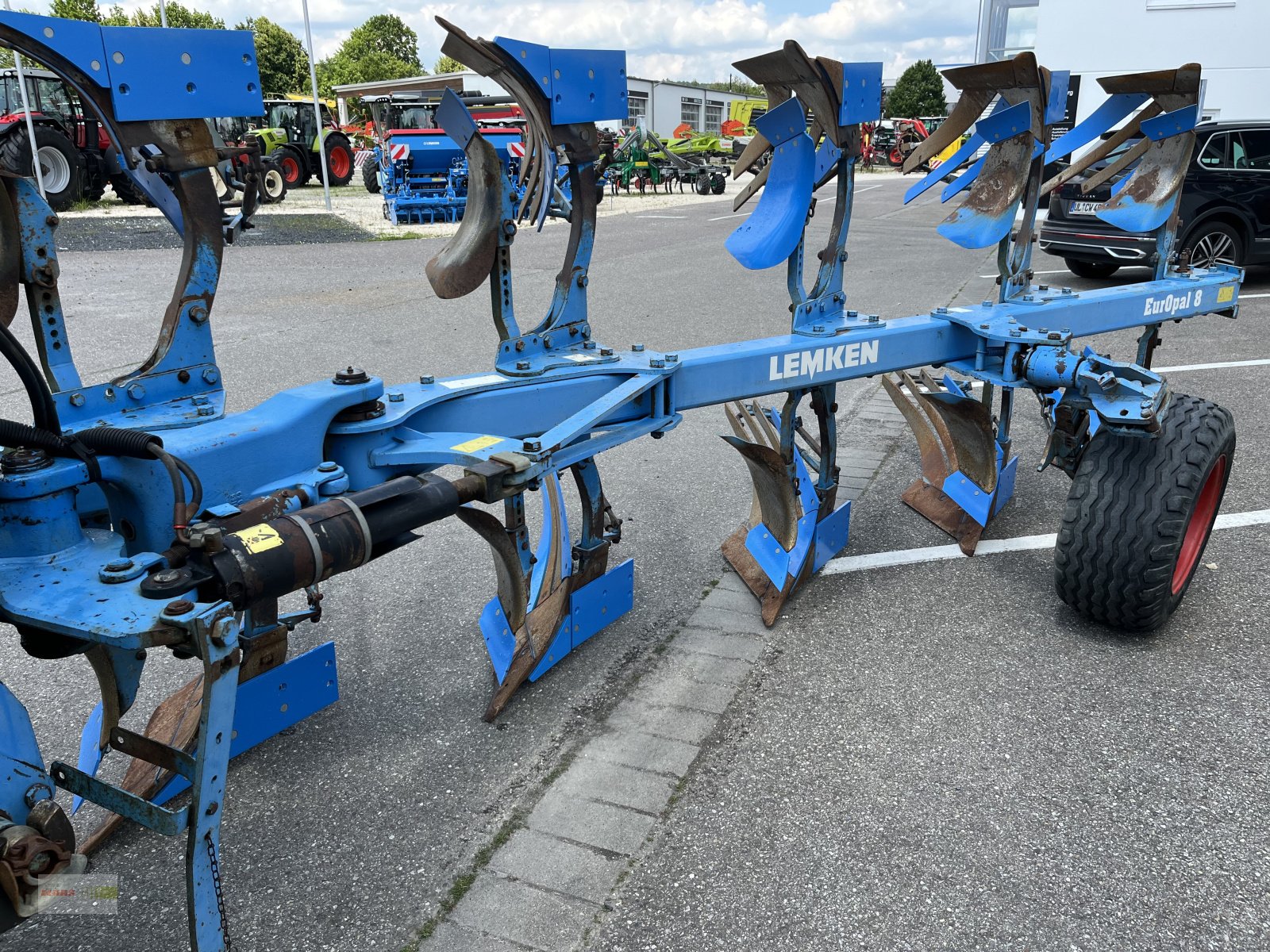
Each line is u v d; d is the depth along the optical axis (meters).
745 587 3.66
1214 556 3.87
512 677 2.90
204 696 1.38
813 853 2.24
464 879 2.17
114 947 2.00
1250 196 10.14
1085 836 2.28
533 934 2.01
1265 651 3.13
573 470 2.97
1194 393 6.34
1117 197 4.26
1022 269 3.76
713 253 13.91
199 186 2.01
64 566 1.59
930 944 1.97
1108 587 3.07
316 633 3.34
